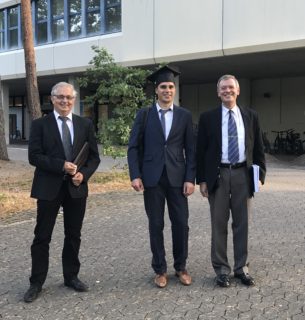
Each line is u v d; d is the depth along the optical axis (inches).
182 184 186.2
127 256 229.1
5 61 1045.8
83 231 277.3
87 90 906.1
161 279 188.4
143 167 186.5
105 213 325.4
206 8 676.7
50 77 963.3
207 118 187.3
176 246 190.2
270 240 251.9
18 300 178.9
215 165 184.9
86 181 182.9
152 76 189.8
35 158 174.9
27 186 453.7
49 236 181.2
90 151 185.3
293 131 972.6
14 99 1470.2
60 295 182.4
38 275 180.9
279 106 996.6
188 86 1111.0
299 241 249.8
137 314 164.1
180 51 710.5
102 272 206.8
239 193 186.5
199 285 188.9
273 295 177.5
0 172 551.2
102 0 827.4
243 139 184.5
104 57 468.4
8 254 235.8
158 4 729.6
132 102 457.1
